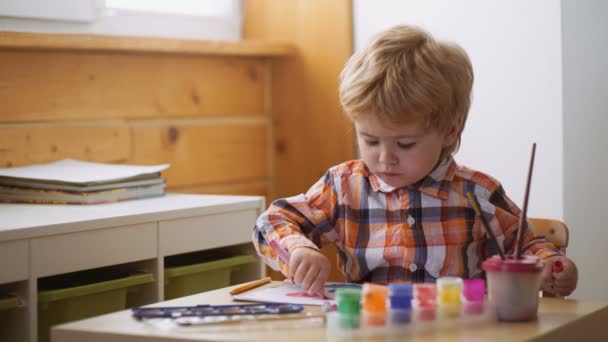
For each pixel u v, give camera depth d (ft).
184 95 8.12
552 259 4.12
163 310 3.57
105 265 5.32
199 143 8.27
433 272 4.40
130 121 7.68
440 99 4.15
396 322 3.24
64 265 5.09
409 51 4.25
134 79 7.68
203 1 8.69
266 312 3.49
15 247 4.83
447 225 4.46
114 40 7.20
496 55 7.12
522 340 3.10
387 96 4.04
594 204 7.03
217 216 6.07
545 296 4.55
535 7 6.86
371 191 4.61
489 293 3.45
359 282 4.54
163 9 8.32
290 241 4.20
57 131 7.07
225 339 3.11
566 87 6.76
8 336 5.06
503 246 4.53
